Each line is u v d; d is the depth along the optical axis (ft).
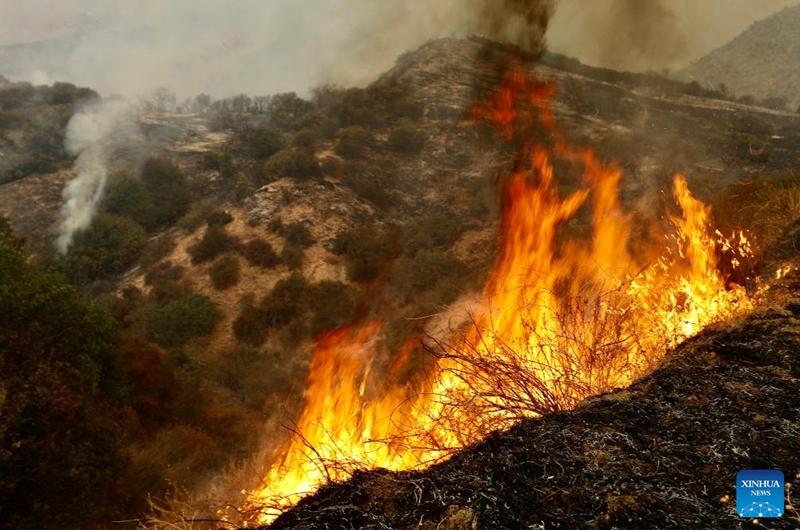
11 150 169.99
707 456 4.35
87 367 27.66
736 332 6.91
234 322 85.40
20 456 20.45
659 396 5.51
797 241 12.06
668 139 120.26
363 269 92.73
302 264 101.14
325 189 123.44
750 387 5.43
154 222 140.46
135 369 42.60
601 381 7.56
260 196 121.08
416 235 103.55
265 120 206.90
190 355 71.15
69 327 28.32
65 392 24.53
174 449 31.35
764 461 4.21
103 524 22.97
